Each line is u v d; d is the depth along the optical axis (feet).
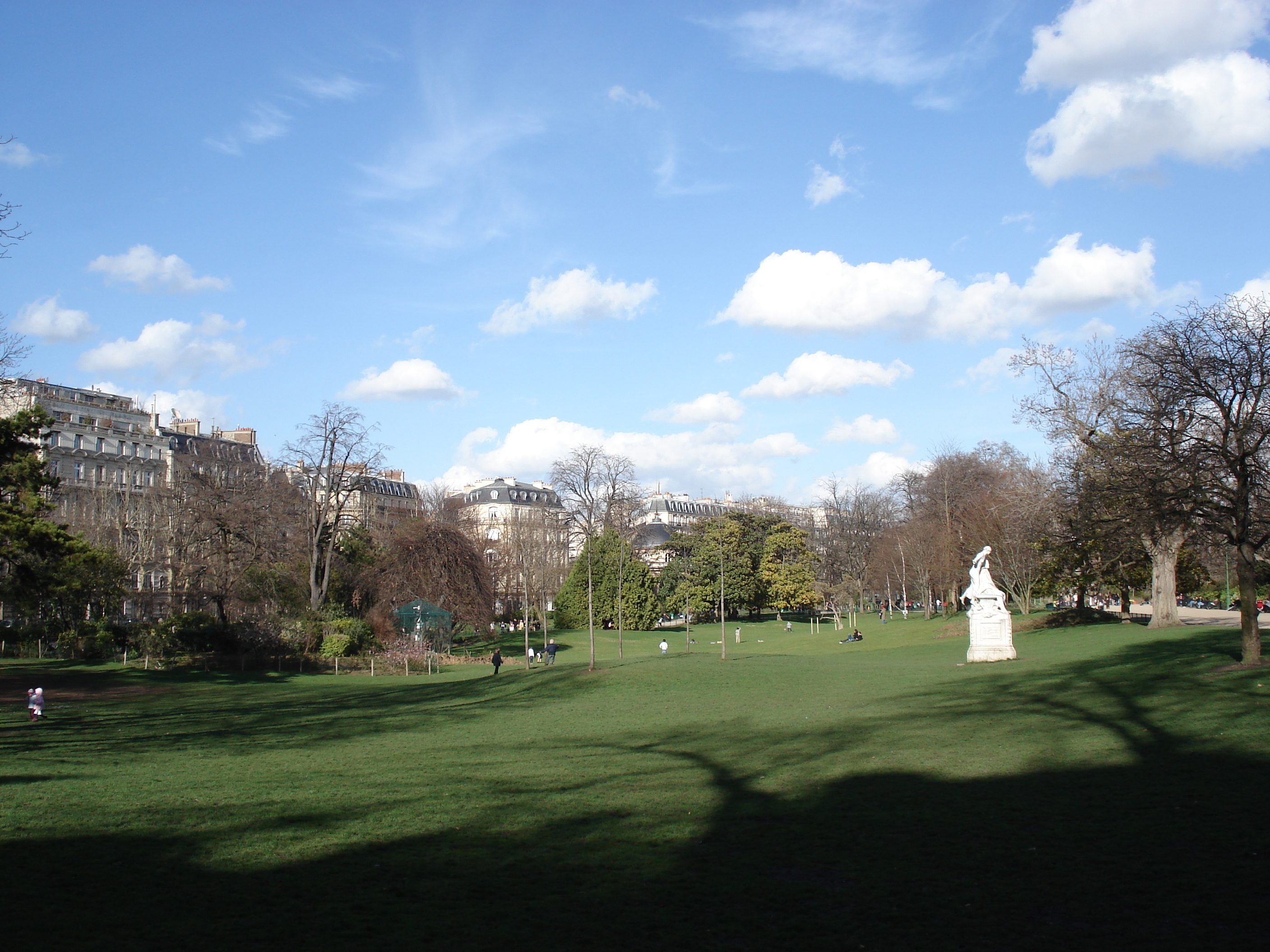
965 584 276.62
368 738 98.94
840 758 76.07
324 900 39.88
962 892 40.27
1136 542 179.42
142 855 46.78
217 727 111.55
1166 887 39.68
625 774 71.67
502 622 370.12
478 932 35.99
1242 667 107.96
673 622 436.35
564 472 343.46
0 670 198.59
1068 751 73.10
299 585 240.12
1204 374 111.65
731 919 37.60
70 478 331.36
